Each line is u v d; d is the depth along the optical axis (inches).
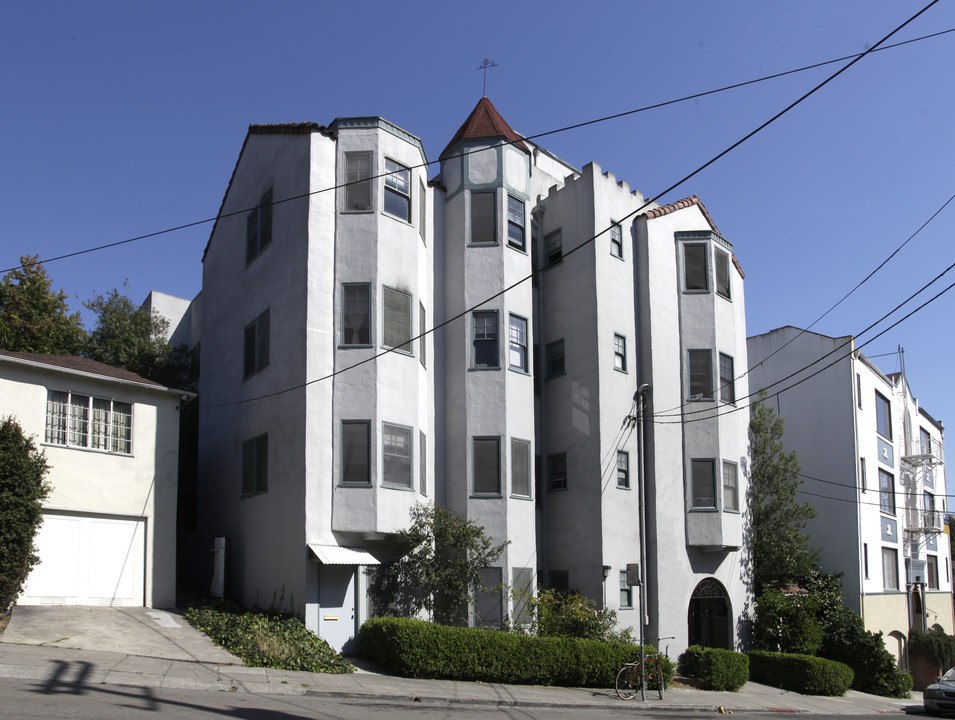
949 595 1918.1
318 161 855.1
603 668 793.6
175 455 870.4
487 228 961.5
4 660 547.2
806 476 1392.7
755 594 1144.2
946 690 896.3
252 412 888.9
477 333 936.3
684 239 1123.3
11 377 759.7
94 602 788.6
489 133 991.6
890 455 1588.3
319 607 761.0
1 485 682.2
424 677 713.0
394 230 863.7
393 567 815.7
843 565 1336.1
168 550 849.5
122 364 1194.6
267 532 822.5
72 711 430.0
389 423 819.4
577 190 1047.6
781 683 1023.6
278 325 856.9
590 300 1005.8
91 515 799.7
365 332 828.6
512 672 745.6
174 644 668.1
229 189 1029.2
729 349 1123.3
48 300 1191.6
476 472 901.2
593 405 980.6
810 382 1419.8
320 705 543.5
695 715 703.1
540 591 916.6
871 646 1155.3
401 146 889.5
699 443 1064.2
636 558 993.5
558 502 1000.2
